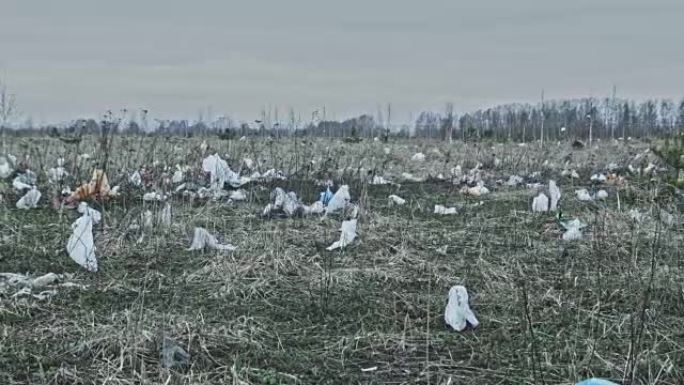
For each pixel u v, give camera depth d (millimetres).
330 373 4750
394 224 8938
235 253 7211
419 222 9289
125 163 11859
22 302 5672
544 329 5566
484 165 16500
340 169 14148
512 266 7215
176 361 4672
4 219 8547
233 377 4492
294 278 6688
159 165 11648
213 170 11078
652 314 5719
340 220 9164
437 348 5227
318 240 8031
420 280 6758
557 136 26359
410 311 5973
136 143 14211
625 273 6785
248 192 10906
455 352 5160
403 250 7457
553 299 6195
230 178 11320
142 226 7953
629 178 12234
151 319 5387
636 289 6340
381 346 5203
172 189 10586
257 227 8547
